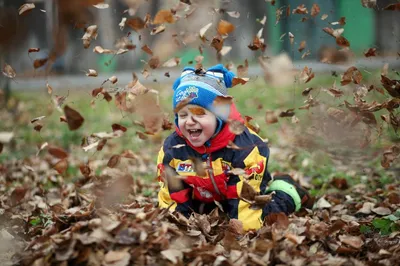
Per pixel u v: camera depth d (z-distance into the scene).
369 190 7.12
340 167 8.16
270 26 13.92
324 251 4.49
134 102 5.21
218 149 5.18
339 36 5.57
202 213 5.45
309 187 7.46
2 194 6.95
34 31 11.81
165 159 5.37
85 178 6.12
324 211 5.82
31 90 17.28
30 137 10.84
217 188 5.24
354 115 5.42
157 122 5.17
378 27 10.35
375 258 4.35
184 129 5.10
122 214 4.43
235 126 4.45
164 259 3.99
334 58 5.71
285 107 12.31
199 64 5.48
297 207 5.78
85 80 17.77
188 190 5.40
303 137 8.54
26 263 4.07
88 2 4.77
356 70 5.32
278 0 8.42
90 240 3.97
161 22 5.16
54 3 4.81
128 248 3.99
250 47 5.70
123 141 10.89
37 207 6.17
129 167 8.71
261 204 4.72
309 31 12.73
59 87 16.42
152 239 4.09
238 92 16.41
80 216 4.51
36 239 4.44
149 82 17.69
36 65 5.20
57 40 5.10
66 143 10.62
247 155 5.16
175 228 4.43
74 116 4.18
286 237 4.29
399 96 5.14
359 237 4.70
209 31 5.97
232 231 4.82
